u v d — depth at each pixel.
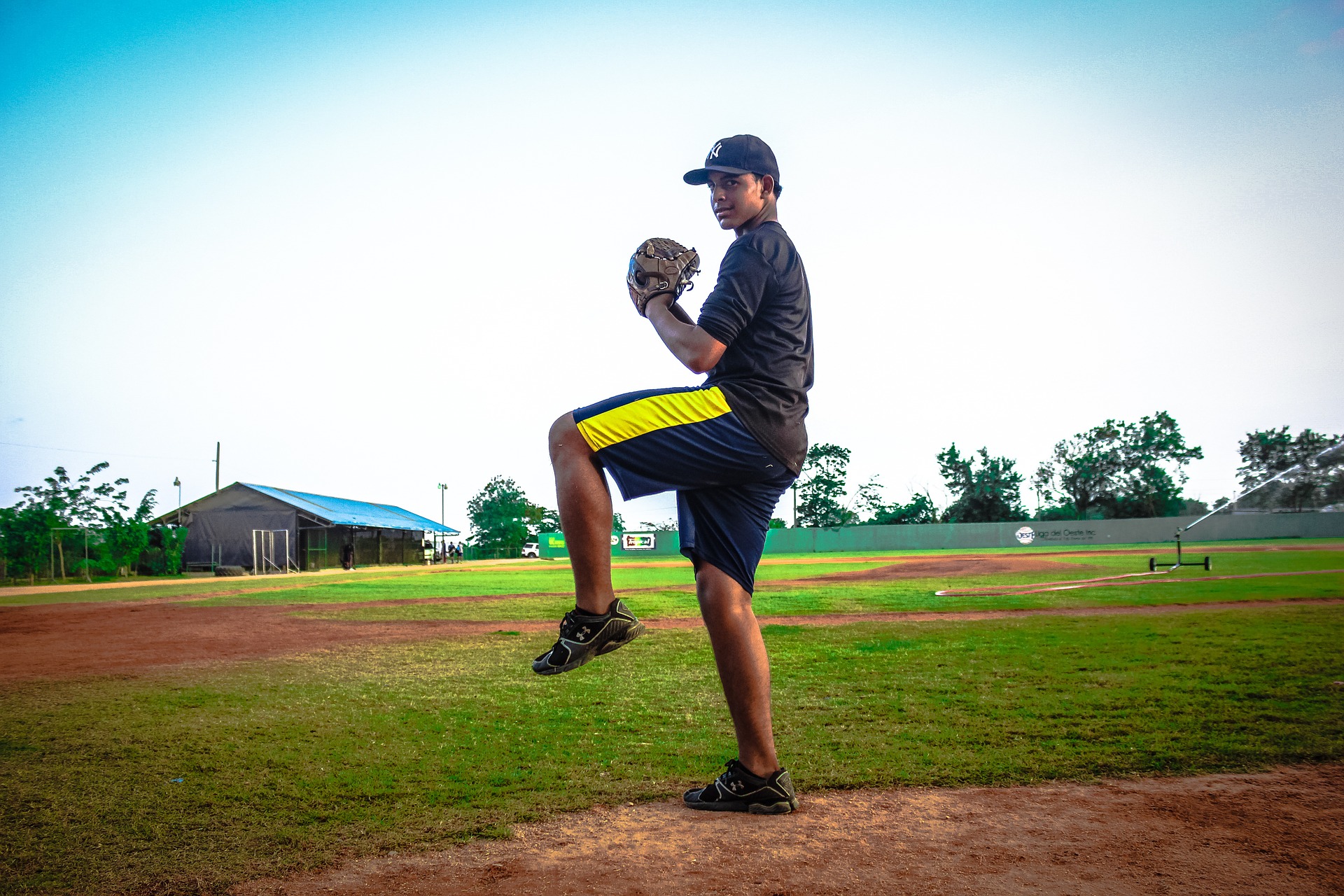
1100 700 3.67
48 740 3.26
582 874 1.81
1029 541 53.22
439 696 4.23
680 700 4.10
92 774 2.74
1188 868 1.74
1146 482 71.12
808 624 7.54
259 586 20.19
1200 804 2.20
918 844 1.95
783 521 72.31
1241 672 4.31
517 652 6.21
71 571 29.56
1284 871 1.72
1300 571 15.07
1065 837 1.97
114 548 31.31
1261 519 48.44
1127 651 5.24
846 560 32.09
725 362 2.21
